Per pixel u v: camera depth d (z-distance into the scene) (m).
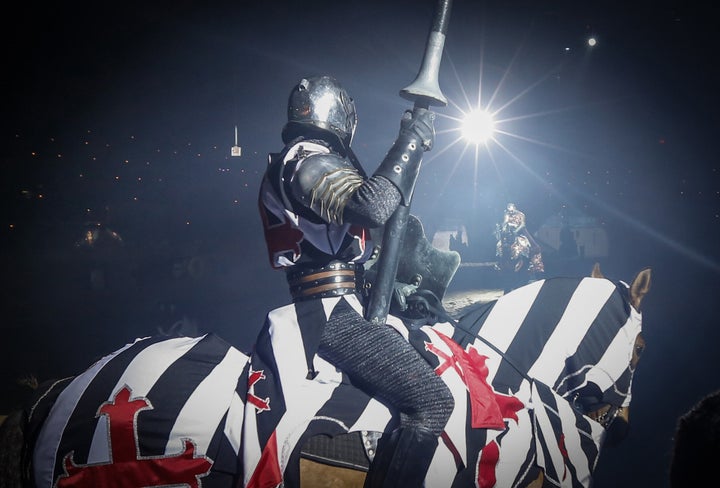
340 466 2.14
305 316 2.24
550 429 2.36
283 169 2.20
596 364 2.52
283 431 2.09
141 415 2.11
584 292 2.58
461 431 2.20
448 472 2.16
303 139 2.29
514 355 2.48
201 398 2.16
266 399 2.15
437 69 2.32
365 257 2.34
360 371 2.17
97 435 2.08
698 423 1.06
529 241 12.86
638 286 2.62
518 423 2.33
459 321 2.59
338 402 2.16
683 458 1.06
